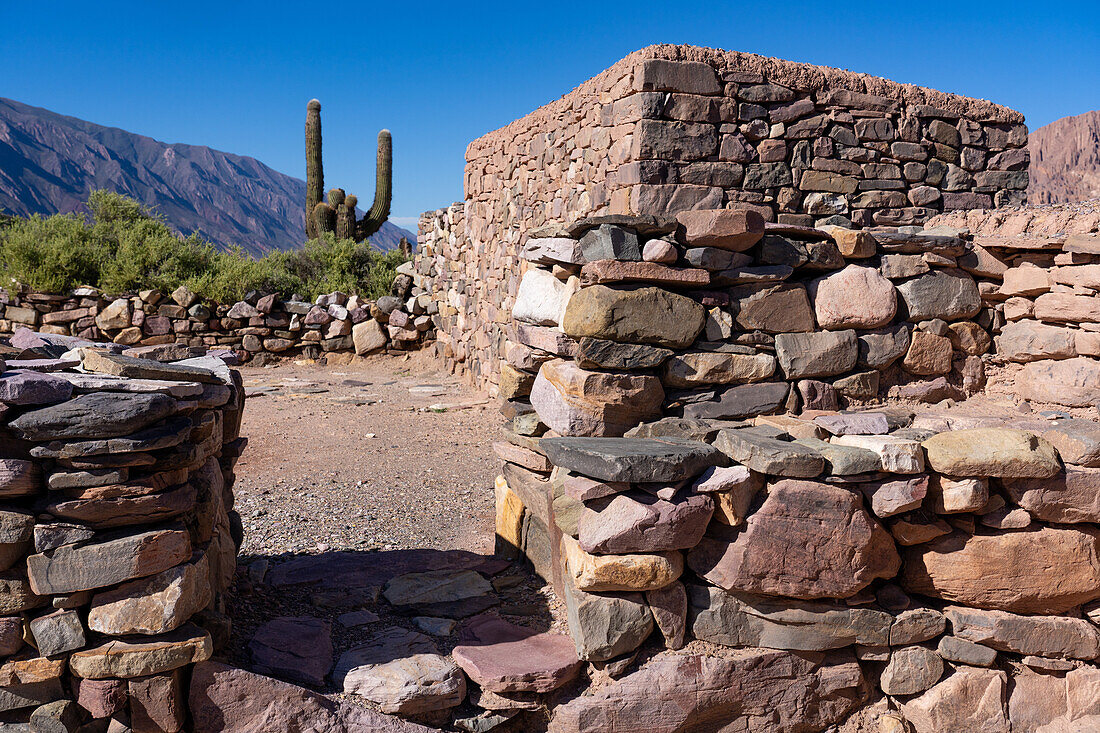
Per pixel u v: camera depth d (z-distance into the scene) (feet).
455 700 8.75
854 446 9.65
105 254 46.34
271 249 50.37
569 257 10.76
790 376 11.51
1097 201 14.02
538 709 8.86
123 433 7.94
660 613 9.11
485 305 36.19
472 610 10.83
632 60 21.08
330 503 18.15
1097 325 11.60
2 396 7.53
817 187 22.75
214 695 8.23
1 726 7.69
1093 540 9.89
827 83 22.82
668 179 20.94
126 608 7.85
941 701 9.70
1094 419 11.64
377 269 50.60
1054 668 9.94
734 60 21.67
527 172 30.22
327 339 46.06
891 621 9.66
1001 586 9.75
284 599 11.35
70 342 12.18
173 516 8.45
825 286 11.80
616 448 9.15
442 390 37.14
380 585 11.79
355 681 8.79
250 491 19.26
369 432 27.84
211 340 44.78
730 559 9.08
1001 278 13.25
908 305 12.46
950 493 9.53
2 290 42.52
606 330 10.16
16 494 7.66
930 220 20.88
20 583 7.71
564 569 10.23
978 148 24.84
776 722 9.39
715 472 9.17
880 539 9.53
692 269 10.53
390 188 60.95
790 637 9.35
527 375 12.61
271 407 32.27
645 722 8.82
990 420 11.20
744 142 21.76
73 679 7.93
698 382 11.03
